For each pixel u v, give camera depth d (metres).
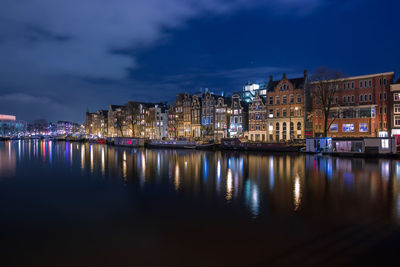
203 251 13.57
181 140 88.88
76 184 29.61
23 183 30.45
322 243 14.15
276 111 81.56
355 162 42.78
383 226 16.22
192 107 105.50
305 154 57.62
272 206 20.42
